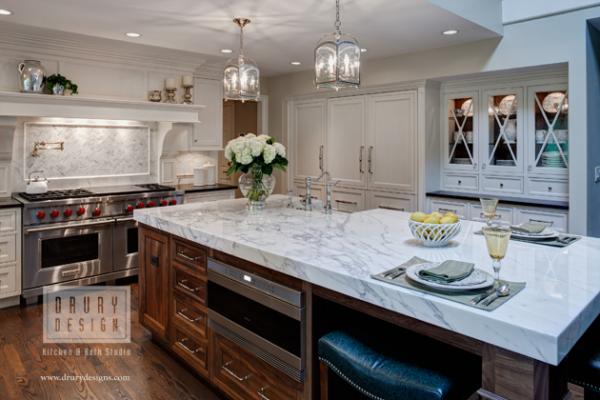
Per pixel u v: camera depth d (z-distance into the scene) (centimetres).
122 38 394
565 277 163
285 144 623
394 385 148
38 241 388
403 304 148
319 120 582
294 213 309
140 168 514
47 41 408
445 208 470
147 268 311
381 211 321
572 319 125
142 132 512
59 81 411
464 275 153
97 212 417
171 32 373
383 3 304
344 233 241
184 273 268
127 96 474
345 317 200
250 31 369
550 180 423
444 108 493
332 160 570
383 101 508
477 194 468
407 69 475
